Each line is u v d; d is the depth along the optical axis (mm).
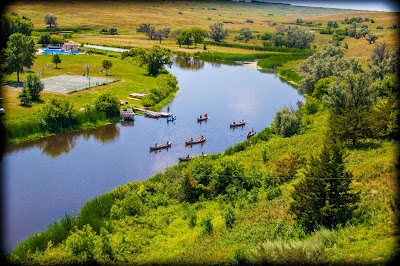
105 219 51188
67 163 73938
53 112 87375
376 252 32844
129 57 169875
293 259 33250
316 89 106625
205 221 48000
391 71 104062
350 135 68000
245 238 43344
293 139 77875
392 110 67750
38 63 147750
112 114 97875
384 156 59781
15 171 69812
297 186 45156
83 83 121312
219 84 142250
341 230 39781
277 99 124000
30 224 53000
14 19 169500
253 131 92625
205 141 87250
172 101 117438
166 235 47844
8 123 83000
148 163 75188
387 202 43375
